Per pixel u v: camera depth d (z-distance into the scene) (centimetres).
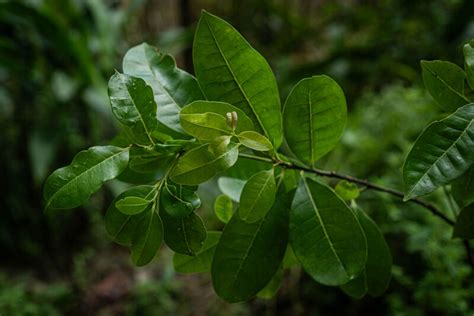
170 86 58
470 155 50
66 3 173
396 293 112
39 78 181
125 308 162
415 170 50
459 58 168
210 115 51
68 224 194
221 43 55
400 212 105
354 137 129
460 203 58
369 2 285
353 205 62
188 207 52
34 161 166
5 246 189
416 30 198
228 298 58
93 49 184
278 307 137
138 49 59
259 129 56
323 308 127
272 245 58
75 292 171
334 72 198
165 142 53
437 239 95
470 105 51
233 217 58
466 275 91
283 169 58
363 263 56
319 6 310
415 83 154
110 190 187
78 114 185
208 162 51
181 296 159
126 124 52
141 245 52
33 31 170
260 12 287
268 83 56
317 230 57
